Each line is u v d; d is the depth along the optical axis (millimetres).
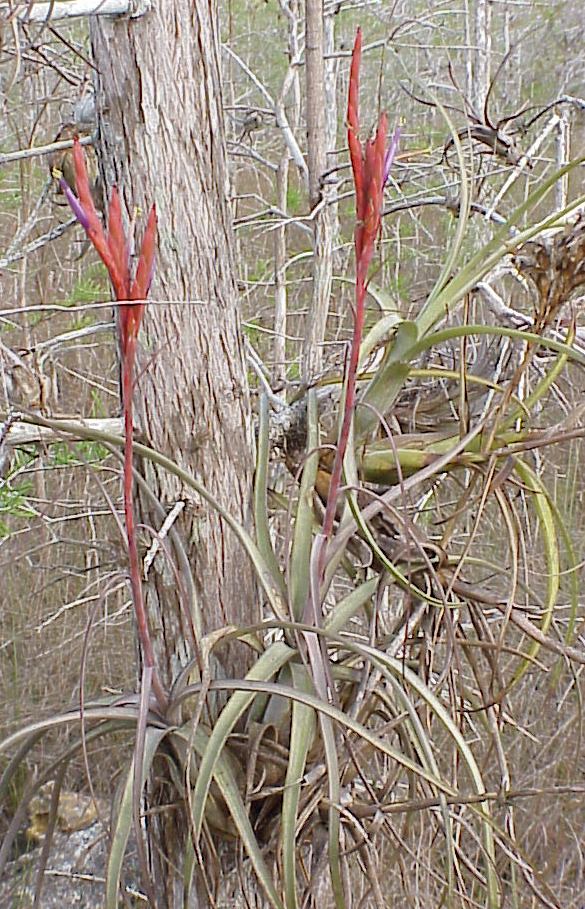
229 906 1387
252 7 3539
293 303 3504
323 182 1900
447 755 2467
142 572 1381
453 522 1443
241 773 1243
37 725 1109
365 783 1284
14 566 2949
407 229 3061
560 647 1413
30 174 2338
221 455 1354
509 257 1561
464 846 2061
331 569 1289
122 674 3062
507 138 1815
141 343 1290
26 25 1155
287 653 1213
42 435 1290
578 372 2473
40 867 1301
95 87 1234
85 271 2697
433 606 1428
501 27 4242
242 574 1406
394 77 3303
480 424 1354
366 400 1403
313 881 1374
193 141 1238
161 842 1414
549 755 2498
